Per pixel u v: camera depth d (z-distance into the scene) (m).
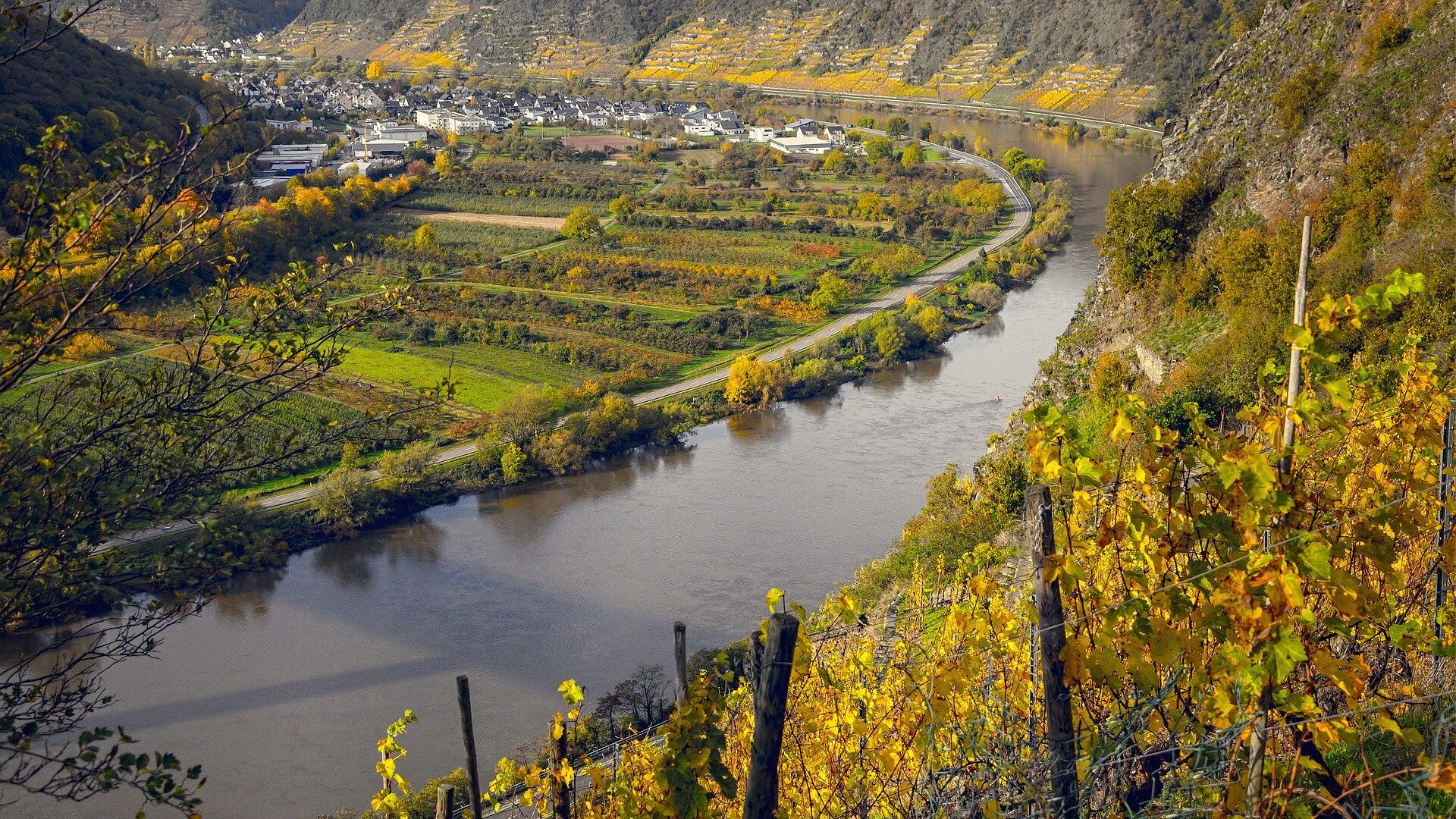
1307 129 48.56
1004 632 11.25
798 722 13.42
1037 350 96.62
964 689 10.80
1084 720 10.11
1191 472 10.17
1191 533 9.59
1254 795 8.77
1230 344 42.62
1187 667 10.08
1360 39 48.84
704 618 54.75
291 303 14.27
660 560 61.00
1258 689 8.73
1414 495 12.20
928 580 38.97
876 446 76.69
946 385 88.88
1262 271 43.97
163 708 48.09
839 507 66.94
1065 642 9.56
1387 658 12.36
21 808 40.78
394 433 75.50
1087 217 145.38
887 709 12.60
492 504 69.75
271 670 51.09
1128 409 9.73
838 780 12.42
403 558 62.47
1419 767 10.12
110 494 12.00
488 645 52.97
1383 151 43.91
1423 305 36.03
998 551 36.41
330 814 41.25
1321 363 9.03
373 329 98.25
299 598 57.97
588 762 14.54
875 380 90.94
